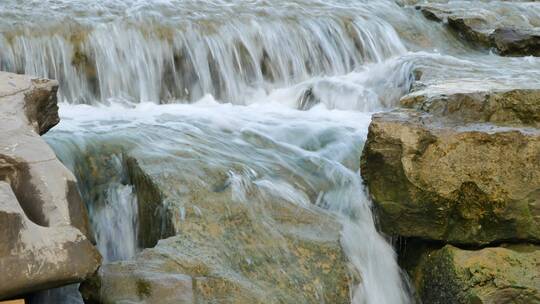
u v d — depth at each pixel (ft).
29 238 14.74
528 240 20.70
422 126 21.01
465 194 20.57
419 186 20.52
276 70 33.37
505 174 20.49
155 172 20.61
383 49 36.22
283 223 19.98
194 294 16.51
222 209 19.61
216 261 17.83
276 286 18.04
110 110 28.76
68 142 22.72
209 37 32.50
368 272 20.39
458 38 38.58
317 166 22.88
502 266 19.98
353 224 21.07
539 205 20.47
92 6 33.94
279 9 36.17
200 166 21.33
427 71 29.68
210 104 31.27
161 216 19.51
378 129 20.99
